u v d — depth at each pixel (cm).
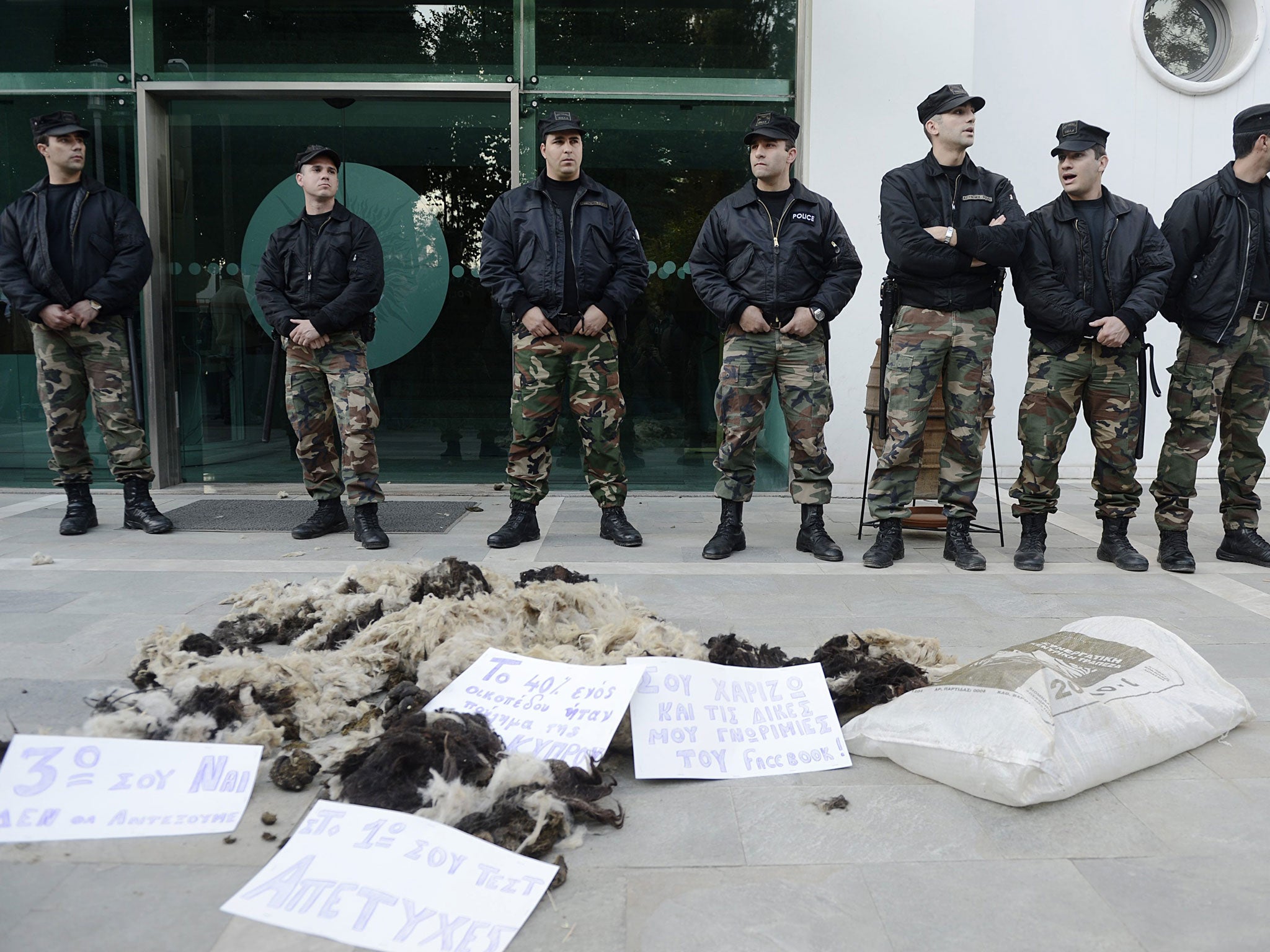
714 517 579
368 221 651
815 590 398
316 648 303
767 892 177
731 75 635
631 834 199
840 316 629
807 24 618
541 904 172
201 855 187
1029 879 182
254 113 645
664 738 230
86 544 484
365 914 165
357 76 636
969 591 400
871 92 617
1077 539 522
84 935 160
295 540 496
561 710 232
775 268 454
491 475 668
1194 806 212
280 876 175
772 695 250
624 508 605
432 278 654
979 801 214
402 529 524
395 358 659
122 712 229
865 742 238
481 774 203
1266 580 424
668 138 639
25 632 327
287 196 649
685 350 652
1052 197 681
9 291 487
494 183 648
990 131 671
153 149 638
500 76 635
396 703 248
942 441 518
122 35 630
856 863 188
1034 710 219
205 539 498
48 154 497
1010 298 677
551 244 470
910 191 433
